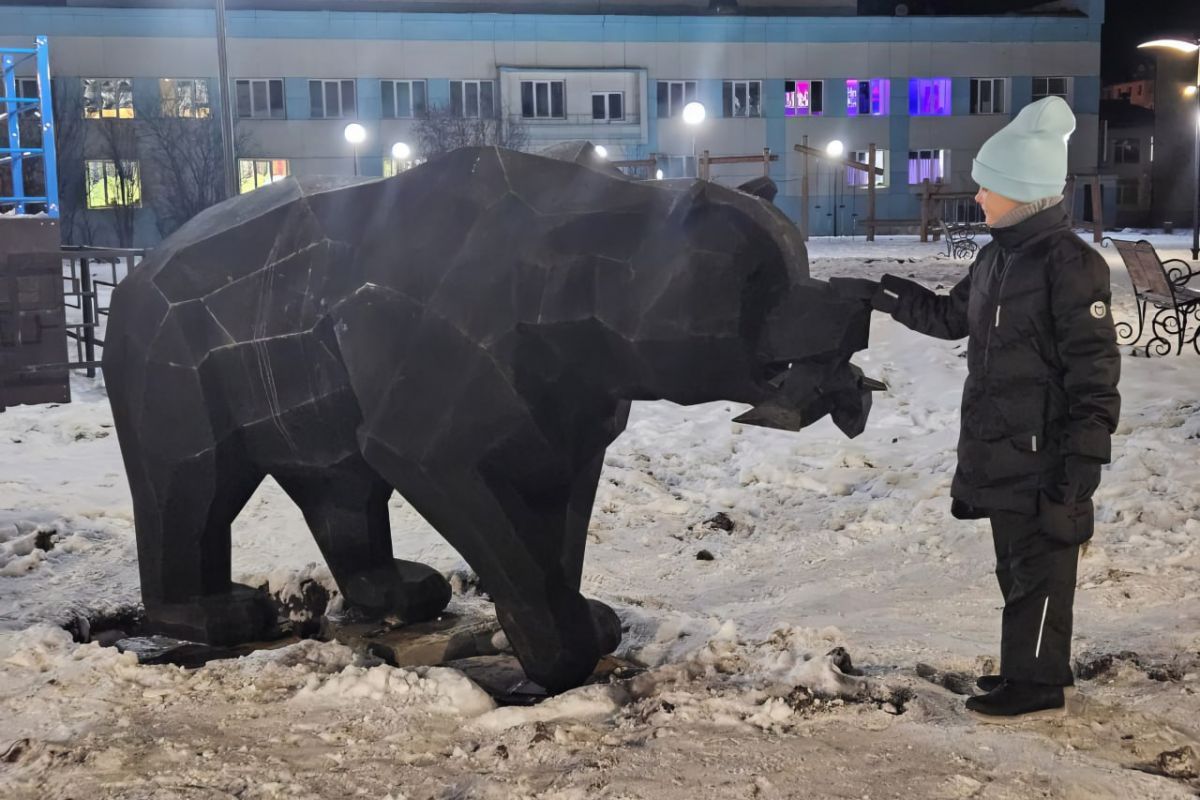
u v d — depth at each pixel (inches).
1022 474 133.6
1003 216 134.0
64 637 173.2
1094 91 1822.1
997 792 120.3
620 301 134.3
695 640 176.2
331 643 171.6
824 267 903.1
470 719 145.0
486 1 1760.6
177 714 146.7
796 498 284.5
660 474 314.2
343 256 153.2
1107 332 127.8
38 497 286.0
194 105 1642.5
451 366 140.7
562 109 1733.5
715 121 1765.5
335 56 1658.5
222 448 166.4
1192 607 185.5
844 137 1795.0
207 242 164.1
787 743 133.6
